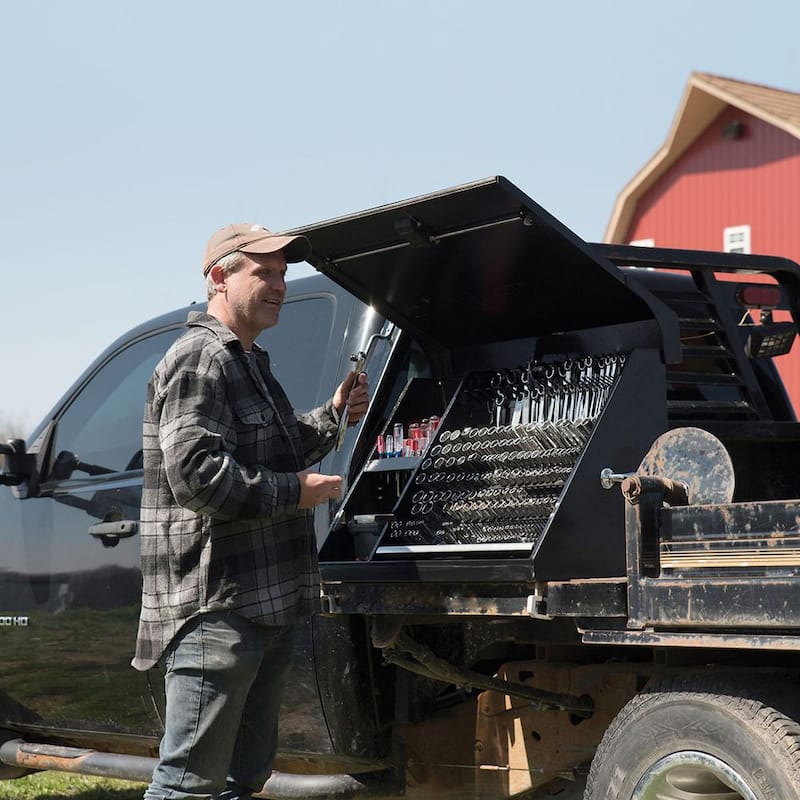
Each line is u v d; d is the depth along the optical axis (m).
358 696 4.02
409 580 3.46
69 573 5.00
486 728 3.99
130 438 5.07
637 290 3.52
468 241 3.60
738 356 4.31
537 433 3.59
